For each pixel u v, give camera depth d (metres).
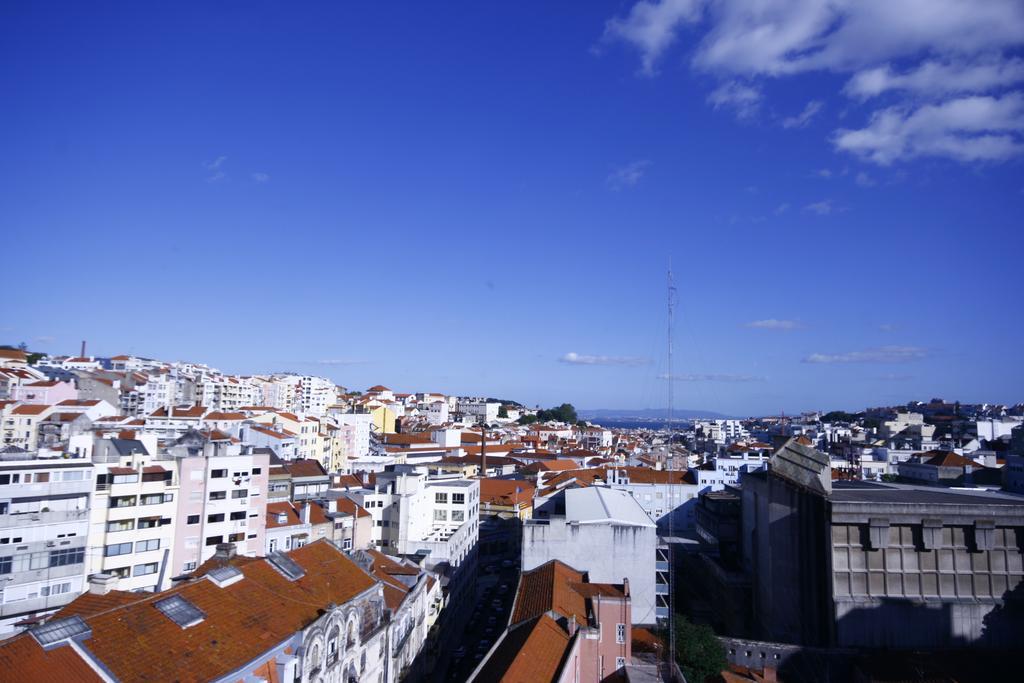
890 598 74.88
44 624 36.19
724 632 97.12
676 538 128.00
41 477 73.62
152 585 80.94
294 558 58.50
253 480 91.56
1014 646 73.69
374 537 110.12
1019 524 75.12
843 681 71.56
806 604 79.62
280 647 44.28
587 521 82.62
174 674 37.38
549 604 64.69
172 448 95.38
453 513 121.12
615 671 65.06
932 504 75.69
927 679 65.50
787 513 83.94
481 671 54.38
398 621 65.31
